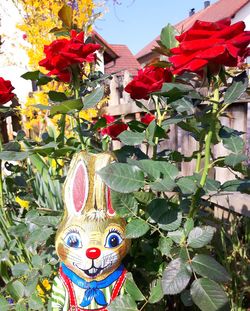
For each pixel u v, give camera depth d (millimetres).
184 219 278
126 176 227
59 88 876
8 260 377
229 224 465
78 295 249
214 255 433
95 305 248
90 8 883
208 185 260
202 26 208
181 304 366
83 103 281
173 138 654
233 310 367
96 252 235
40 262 308
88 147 358
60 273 258
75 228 239
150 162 238
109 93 966
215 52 197
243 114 490
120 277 255
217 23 215
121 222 250
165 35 312
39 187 401
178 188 233
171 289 204
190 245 230
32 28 950
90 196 241
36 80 344
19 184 442
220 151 528
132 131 321
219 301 198
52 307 258
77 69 322
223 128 250
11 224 401
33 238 290
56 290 258
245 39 202
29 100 931
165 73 303
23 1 967
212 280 204
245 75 232
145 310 302
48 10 949
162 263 289
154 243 302
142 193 257
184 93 247
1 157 295
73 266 244
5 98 396
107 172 225
